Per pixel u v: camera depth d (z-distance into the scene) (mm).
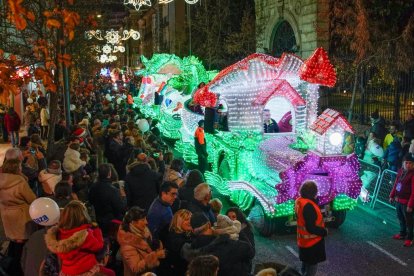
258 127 10141
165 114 21312
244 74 10547
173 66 23422
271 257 8492
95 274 4457
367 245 9031
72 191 7016
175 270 5656
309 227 6625
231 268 4824
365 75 17719
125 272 5449
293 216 9211
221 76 11000
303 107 10375
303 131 10156
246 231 5961
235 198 10781
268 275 4012
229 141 11109
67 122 13922
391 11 17922
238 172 10633
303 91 10609
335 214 9742
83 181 7590
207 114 12594
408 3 17938
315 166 8852
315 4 21953
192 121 16297
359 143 13805
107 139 11602
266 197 9062
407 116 15125
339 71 18453
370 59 17188
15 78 5535
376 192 11266
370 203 11438
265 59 10250
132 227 5363
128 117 17562
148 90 26297
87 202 7195
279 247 8961
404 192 8977
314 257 6727
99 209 7004
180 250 5492
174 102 21312
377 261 8281
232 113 11102
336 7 18281
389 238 9398
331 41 21984
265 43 28094
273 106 11914
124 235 5348
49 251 4957
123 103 24453
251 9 30734
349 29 17531
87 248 4480
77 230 4535
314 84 10016
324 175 8977
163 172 9906
